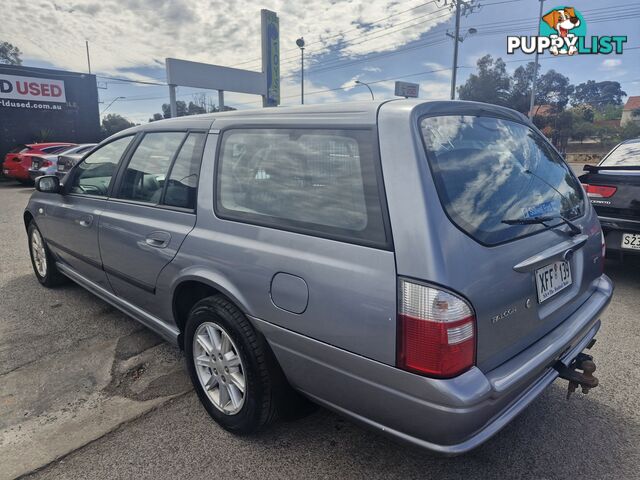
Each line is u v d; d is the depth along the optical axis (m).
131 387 2.86
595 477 2.13
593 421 2.53
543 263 1.91
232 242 2.22
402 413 1.69
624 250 4.36
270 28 20.14
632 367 3.08
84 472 2.15
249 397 2.22
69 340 3.45
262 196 2.19
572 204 2.44
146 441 2.37
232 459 2.24
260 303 2.09
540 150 2.50
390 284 1.65
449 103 2.04
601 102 84.25
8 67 18.80
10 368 3.06
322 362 1.89
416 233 1.62
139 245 2.80
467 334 1.60
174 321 2.72
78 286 4.61
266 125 2.26
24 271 5.14
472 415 1.59
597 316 2.38
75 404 2.68
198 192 2.49
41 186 3.65
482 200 1.84
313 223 1.95
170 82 16.52
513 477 2.13
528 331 1.94
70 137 20.75
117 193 3.16
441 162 1.78
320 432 2.44
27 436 2.39
